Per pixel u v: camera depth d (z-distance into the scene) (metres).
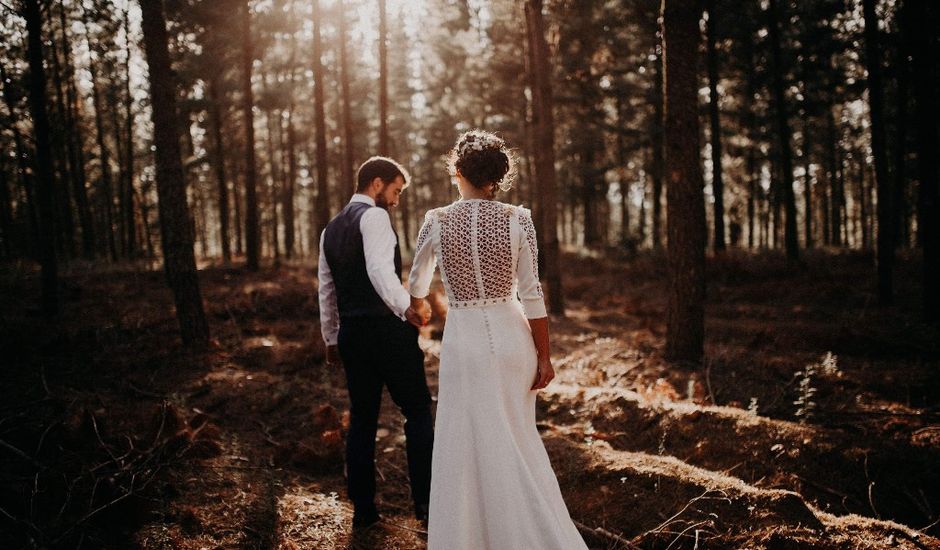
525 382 2.55
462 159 2.60
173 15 15.09
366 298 3.22
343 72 15.03
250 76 14.69
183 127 19.83
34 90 8.15
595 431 4.43
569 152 21.73
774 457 3.85
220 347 6.65
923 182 8.18
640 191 31.58
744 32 17.02
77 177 19.19
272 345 6.93
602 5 13.62
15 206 24.31
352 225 3.25
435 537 2.45
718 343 7.52
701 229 6.32
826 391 5.50
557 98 17.89
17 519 2.73
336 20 16.95
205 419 4.59
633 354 6.91
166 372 5.82
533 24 10.48
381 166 3.46
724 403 5.31
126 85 17.61
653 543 2.93
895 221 16.50
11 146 16.58
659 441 4.24
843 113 26.50
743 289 12.08
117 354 6.34
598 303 12.23
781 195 27.25
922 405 5.17
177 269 6.61
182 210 6.62
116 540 2.84
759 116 20.38
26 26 8.09
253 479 3.68
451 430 2.50
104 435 3.78
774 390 5.54
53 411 4.30
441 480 2.49
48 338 6.69
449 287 2.59
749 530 2.85
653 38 17.38
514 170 2.71
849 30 15.95
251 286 10.99
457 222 2.54
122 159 21.58
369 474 3.25
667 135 6.28
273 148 30.17
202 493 3.38
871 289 10.88
